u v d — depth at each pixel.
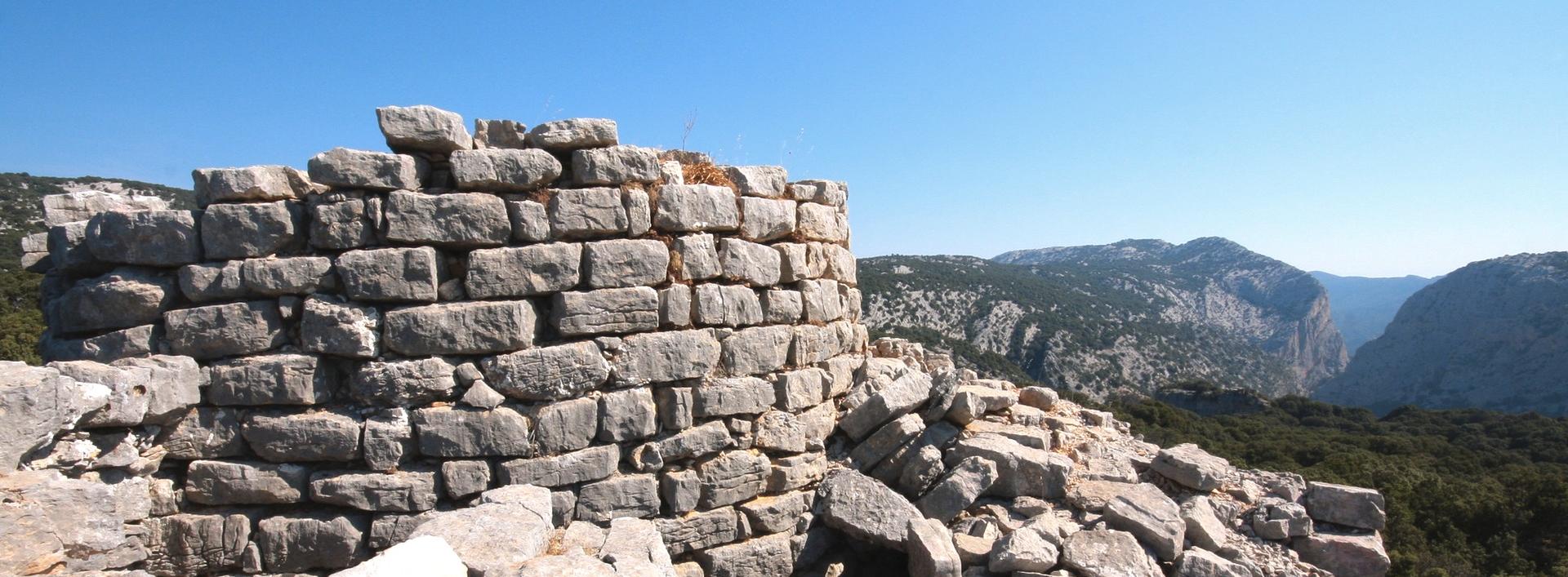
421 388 7.49
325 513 7.44
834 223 10.82
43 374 5.85
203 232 7.40
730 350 8.80
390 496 7.35
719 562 8.34
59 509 5.40
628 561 5.29
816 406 9.62
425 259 7.50
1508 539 19.20
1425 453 34.56
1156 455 9.87
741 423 8.81
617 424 8.02
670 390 8.34
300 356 7.38
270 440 7.34
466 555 5.08
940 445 9.86
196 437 7.35
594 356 7.94
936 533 7.93
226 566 7.36
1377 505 8.65
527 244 7.86
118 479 6.81
